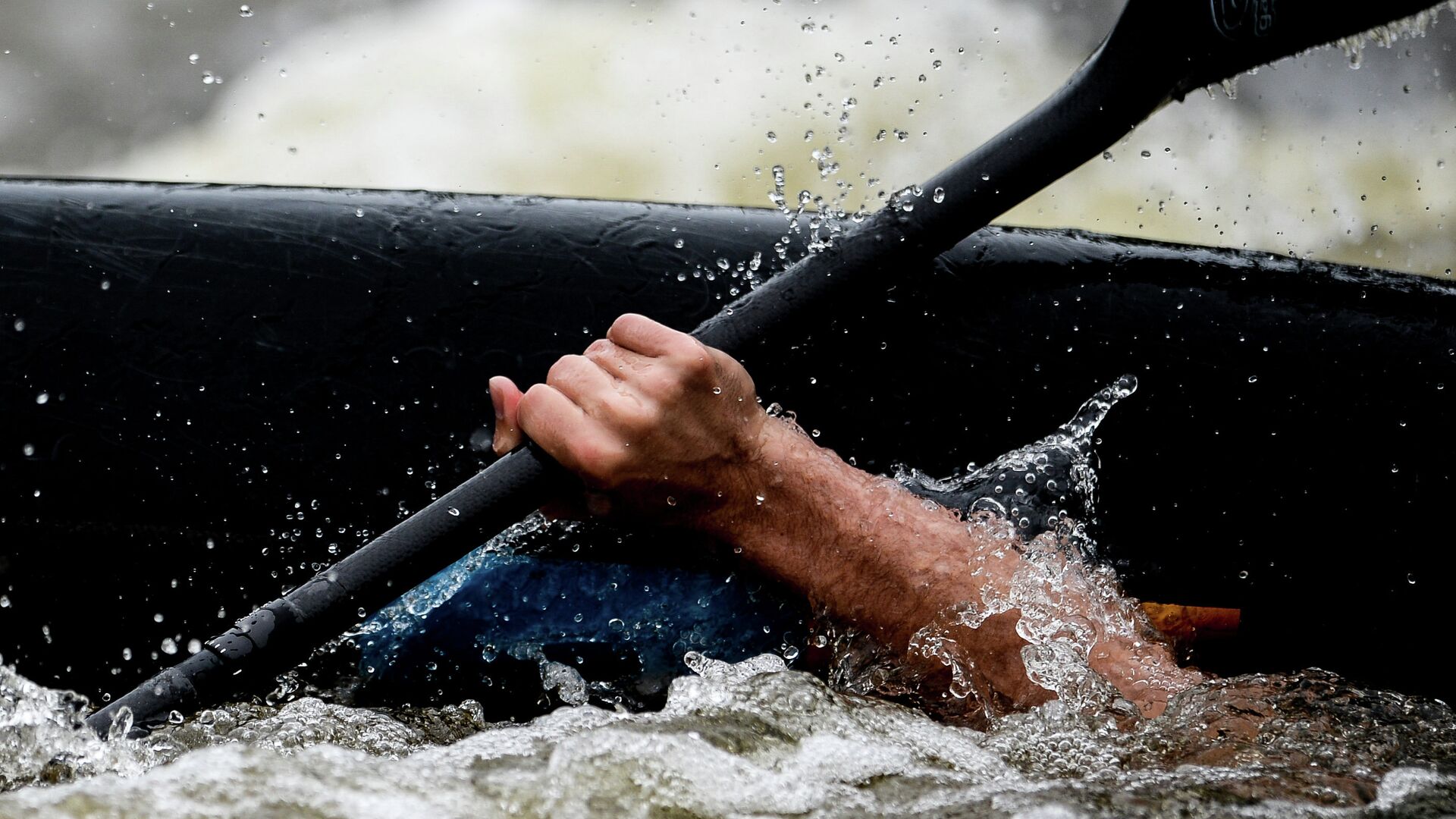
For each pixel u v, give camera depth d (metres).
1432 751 3.51
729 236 5.55
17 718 3.63
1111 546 5.21
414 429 5.30
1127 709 3.96
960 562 4.42
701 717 3.44
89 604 5.21
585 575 4.74
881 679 4.40
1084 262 5.44
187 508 5.23
